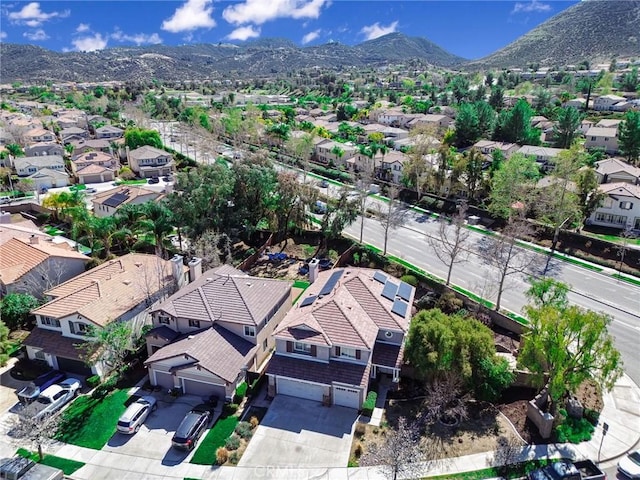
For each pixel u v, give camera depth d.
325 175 110.06
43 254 52.62
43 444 32.19
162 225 60.41
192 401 37.41
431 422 34.56
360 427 34.06
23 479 29.09
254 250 65.69
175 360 37.19
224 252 64.62
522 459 31.14
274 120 180.62
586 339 32.56
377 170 105.56
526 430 33.56
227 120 156.38
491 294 53.62
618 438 33.00
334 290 41.69
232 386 36.56
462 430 33.78
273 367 37.22
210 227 64.44
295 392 37.72
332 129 159.88
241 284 43.44
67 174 109.25
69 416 35.75
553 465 29.23
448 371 35.12
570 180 74.44
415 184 91.31
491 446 32.31
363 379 35.47
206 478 30.27
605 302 51.75
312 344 36.50
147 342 40.94
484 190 83.56
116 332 38.34
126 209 63.25
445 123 161.62
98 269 48.84
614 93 185.25
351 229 75.50
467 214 80.38
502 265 54.22
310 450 32.44
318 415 35.81
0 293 51.03
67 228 77.38
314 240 69.31
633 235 67.44
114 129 152.25
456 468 30.62
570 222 71.00
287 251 66.81
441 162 88.88
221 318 40.38
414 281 54.97
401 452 28.14
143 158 114.75
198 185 64.12
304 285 56.75
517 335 45.88
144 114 176.12
